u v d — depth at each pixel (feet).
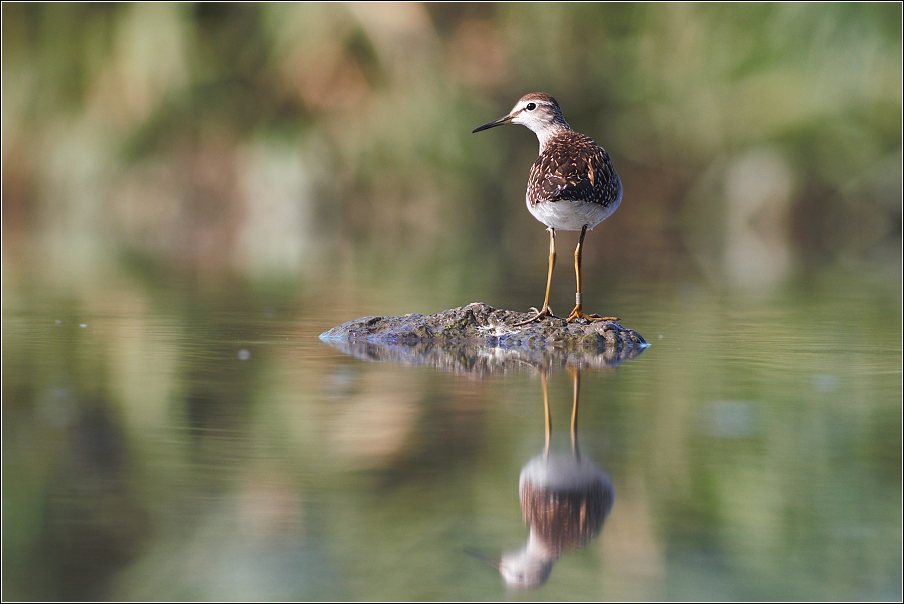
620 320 43.42
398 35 85.51
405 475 22.81
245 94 88.02
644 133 90.89
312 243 77.05
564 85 91.76
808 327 42.11
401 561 19.15
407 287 53.67
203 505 21.27
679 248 76.43
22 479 22.52
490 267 63.67
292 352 35.91
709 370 33.12
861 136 83.20
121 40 84.38
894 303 49.93
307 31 84.99
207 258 67.82
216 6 86.48
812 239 82.28
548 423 26.53
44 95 86.84
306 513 20.98
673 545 19.86
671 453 24.31
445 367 33.42
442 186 87.81
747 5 84.58
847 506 21.47
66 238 78.07
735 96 85.56
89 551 19.49
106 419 26.84
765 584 18.52
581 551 19.56
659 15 88.63
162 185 88.48
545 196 33.96
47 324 41.63
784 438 25.52
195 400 28.78
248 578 18.65
